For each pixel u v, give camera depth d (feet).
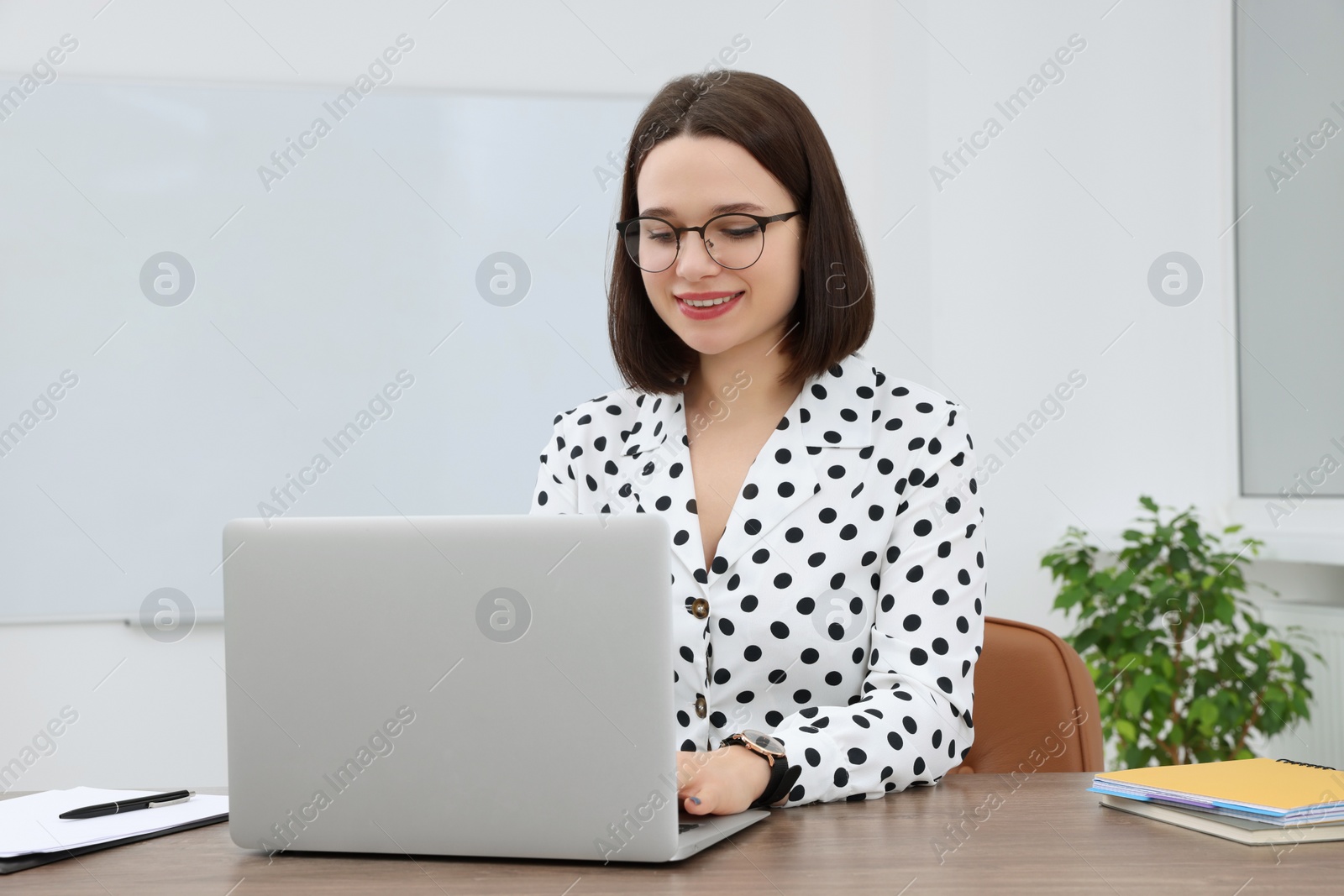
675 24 10.34
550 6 10.22
